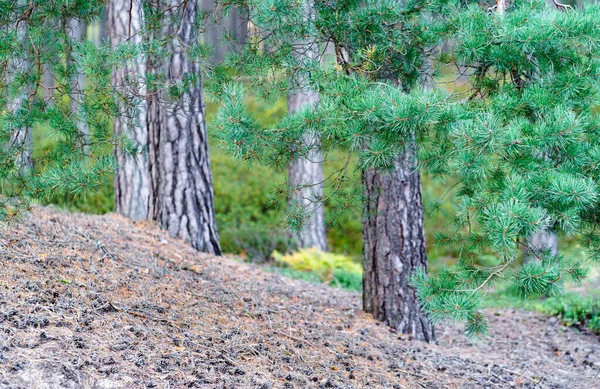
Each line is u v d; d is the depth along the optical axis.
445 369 7.00
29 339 4.52
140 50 5.16
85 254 7.19
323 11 4.81
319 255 13.34
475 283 4.62
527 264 4.18
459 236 5.25
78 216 9.33
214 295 7.43
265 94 5.11
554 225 4.68
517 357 8.72
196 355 5.18
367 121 4.25
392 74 5.10
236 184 17.00
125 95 5.36
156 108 9.84
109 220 9.66
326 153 5.23
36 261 6.26
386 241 8.23
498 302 12.70
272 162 5.02
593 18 4.18
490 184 4.28
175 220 9.90
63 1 5.18
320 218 15.47
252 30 5.17
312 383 5.36
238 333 6.21
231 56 5.04
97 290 6.08
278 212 16.23
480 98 4.85
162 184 9.92
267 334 6.49
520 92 4.66
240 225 15.30
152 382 4.41
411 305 8.23
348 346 6.96
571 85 4.38
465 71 4.98
